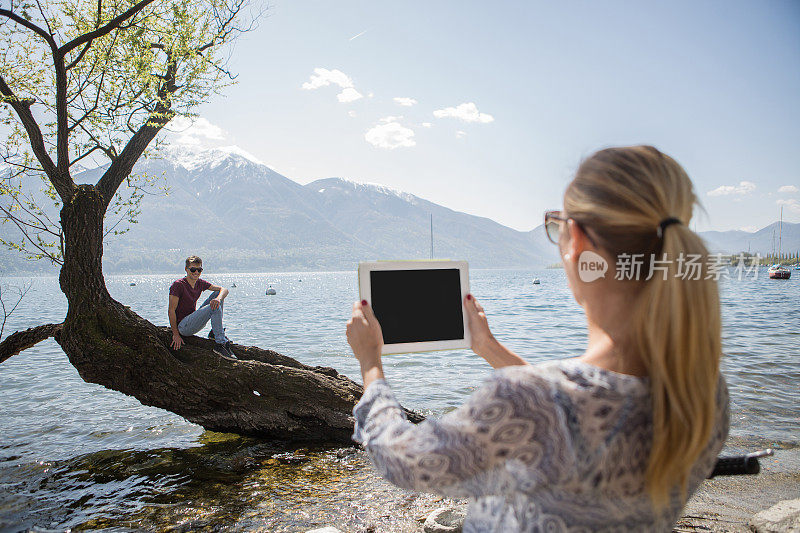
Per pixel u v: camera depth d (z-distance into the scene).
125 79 8.96
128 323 7.19
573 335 18.81
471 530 1.19
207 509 4.88
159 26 9.28
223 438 7.44
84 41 7.65
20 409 9.30
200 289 7.86
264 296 62.78
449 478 1.00
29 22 7.33
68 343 7.09
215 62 9.50
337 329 21.92
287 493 5.24
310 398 7.25
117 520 4.69
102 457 6.65
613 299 1.06
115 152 9.02
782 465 5.81
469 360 13.38
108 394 10.47
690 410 0.94
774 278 87.12
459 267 1.47
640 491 0.99
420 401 9.17
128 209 8.75
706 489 5.16
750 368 11.40
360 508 4.77
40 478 5.89
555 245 1.20
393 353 1.37
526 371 1.00
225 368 7.28
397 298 1.39
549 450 0.96
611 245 1.04
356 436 1.18
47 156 7.66
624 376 1.00
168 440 7.38
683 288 0.97
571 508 0.98
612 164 1.08
